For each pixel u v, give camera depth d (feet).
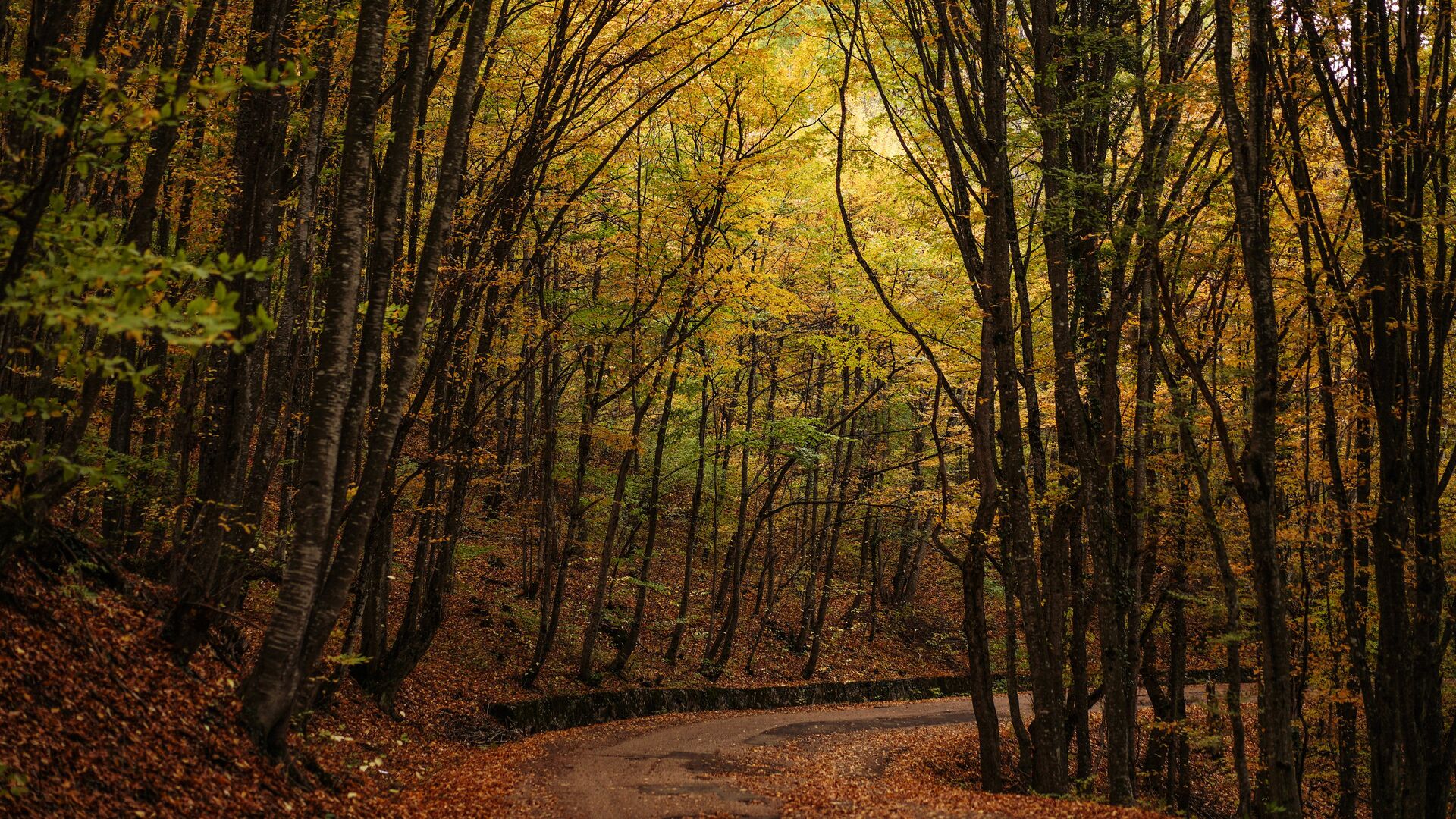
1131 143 57.26
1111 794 41.42
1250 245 33.81
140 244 26.76
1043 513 50.39
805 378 96.32
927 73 45.47
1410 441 39.09
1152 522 50.26
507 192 48.70
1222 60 34.19
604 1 49.08
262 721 28.89
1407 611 38.29
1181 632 55.57
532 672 64.08
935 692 97.60
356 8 35.81
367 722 46.14
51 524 29.01
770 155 60.64
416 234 48.47
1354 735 50.55
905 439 107.96
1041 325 61.11
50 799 18.19
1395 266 35.76
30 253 17.31
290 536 45.34
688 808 35.58
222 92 16.49
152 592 34.09
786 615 103.09
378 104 30.81
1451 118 37.19
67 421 38.37
